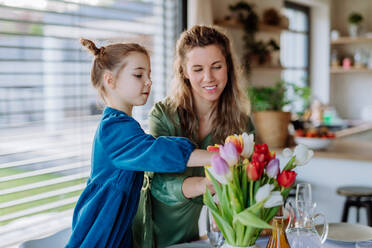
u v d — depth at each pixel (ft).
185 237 5.18
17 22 7.48
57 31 8.20
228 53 5.15
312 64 20.30
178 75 5.19
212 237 3.92
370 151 10.07
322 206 10.50
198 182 4.21
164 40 11.02
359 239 4.99
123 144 4.06
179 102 5.15
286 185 3.37
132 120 4.19
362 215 10.37
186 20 11.34
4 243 7.38
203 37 4.82
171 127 5.04
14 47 7.37
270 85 16.10
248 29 13.94
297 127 11.91
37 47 7.69
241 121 5.41
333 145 11.21
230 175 3.26
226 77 4.93
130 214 4.36
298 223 4.01
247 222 3.17
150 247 4.89
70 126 8.49
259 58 14.55
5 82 7.49
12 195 12.66
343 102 20.75
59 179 8.20
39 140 8.78
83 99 8.56
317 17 20.01
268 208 3.47
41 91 7.99
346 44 20.36
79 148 8.94
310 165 10.58
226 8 13.96
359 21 19.29
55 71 8.15
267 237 4.88
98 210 4.16
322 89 20.03
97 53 4.39
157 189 4.53
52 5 8.02
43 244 4.62
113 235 4.22
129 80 4.25
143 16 10.32
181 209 4.94
